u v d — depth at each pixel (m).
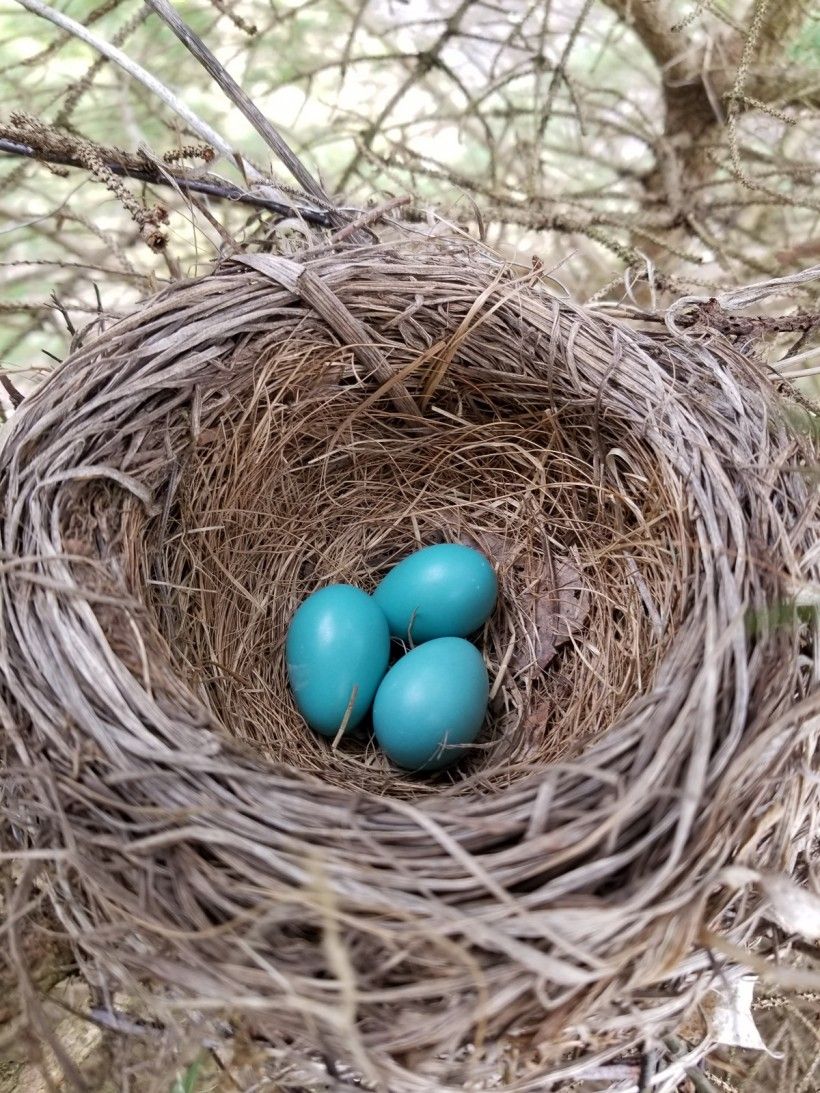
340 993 0.10
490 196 0.21
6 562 0.13
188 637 0.16
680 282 0.19
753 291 0.17
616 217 0.21
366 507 0.19
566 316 0.16
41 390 0.15
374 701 0.17
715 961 0.11
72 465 0.14
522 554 0.18
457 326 0.17
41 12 0.16
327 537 0.19
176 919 0.11
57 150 0.16
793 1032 0.16
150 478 0.15
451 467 0.19
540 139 0.21
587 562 0.17
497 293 0.17
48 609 0.13
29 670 0.13
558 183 0.26
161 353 0.15
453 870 0.11
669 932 0.11
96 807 0.12
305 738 0.17
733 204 0.21
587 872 0.11
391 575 0.18
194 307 0.16
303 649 0.17
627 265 0.21
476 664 0.16
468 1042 0.11
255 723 0.16
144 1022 0.12
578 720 0.16
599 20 0.25
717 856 0.11
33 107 0.23
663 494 0.15
